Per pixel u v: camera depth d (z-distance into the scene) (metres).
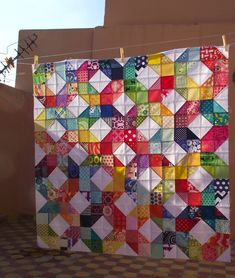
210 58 2.15
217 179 2.13
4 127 4.44
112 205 2.27
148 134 2.22
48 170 2.35
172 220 2.19
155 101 2.21
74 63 2.33
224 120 2.12
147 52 4.09
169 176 2.19
